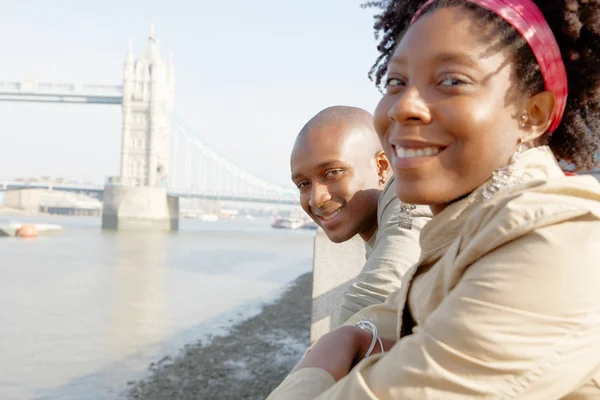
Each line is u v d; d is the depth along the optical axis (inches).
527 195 24.6
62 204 5251.0
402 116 27.8
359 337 33.9
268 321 624.1
